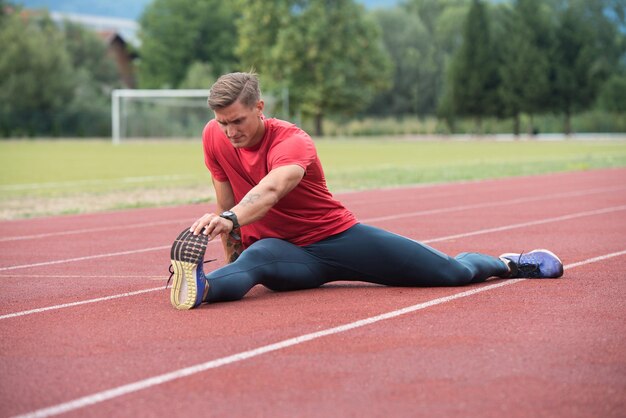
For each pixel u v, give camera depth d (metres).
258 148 5.18
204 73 73.75
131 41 97.81
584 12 78.69
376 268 5.45
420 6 91.31
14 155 32.66
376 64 63.00
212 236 4.93
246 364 3.83
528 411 3.17
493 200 13.54
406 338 4.27
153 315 4.91
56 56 61.41
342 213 5.46
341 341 4.22
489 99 61.56
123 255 7.84
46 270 6.93
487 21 61.91
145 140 58.22
